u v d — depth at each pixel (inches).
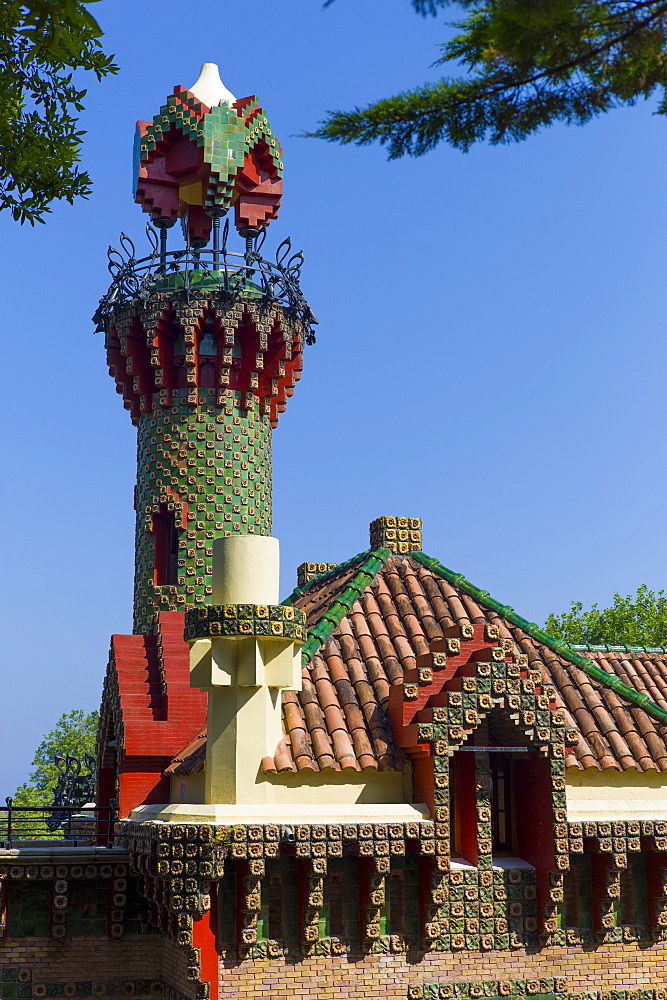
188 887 734.5
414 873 805.2
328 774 802.2
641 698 929.5
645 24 374.6
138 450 1176.8
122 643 1034.7
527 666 824.3
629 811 856.9
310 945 770.8
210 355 1139.9
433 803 786.2
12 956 877.2
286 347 1160.8
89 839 1128.8
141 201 1181.1
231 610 781.3
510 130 401.4
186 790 876.0
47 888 895.1
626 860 818.8
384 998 777.6
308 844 755.4
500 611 990.4
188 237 1214.3
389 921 796.0
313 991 766.5
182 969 810.2
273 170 1207.6
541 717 815.1
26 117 494.9
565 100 396.5
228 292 1130.0
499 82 387.5
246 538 810.2
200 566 1106.7
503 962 805.9
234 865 768.9
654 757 884.0
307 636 871.1
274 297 1151.6
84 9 397.4
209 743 795.4
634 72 389.4
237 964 756.0
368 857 773.3
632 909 850.8
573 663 960.9
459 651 836.0
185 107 1166.3
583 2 360.5
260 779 781.9
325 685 867.4
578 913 835.4
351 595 960.9
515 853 850.8
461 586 1000.2
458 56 382.9
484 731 841.5
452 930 799.1
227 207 1157.1
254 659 788.0
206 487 1122.7
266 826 748.6
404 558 1034.7
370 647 911.0
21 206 504.4
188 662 989.8
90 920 896.3
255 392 1156.5
